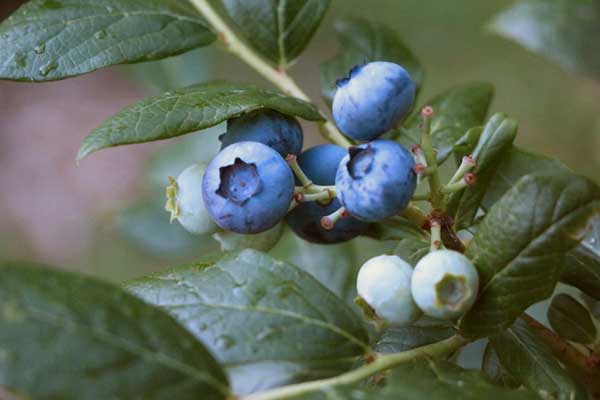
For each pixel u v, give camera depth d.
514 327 0.32
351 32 0.40
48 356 0.27
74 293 0.28
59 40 0.34
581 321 0.34
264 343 0.30
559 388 0.31
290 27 0.37
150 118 0.31
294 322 0.30
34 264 0.28
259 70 0.37
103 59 0.34
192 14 0.36
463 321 0.31
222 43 0.37
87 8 0.35
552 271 0.30
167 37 0.35
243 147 0.31
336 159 0.33
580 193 0.30
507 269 0.30
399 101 0.31
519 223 0.30
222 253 0.31
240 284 0.31
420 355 0.31
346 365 0.30
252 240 0.33
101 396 0.27
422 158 0.31
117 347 0.28
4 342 0.27
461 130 0.36
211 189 0.31
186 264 0.31
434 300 0.30
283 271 0.31
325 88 0.39
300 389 0.29
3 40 0.34
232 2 0.37
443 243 0.32
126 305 0.28
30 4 0.34
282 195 0.31
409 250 0.33
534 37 0.44
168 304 0.30
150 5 0.35
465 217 0.33
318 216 0.33
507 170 0.33
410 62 0.39
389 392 0.29
